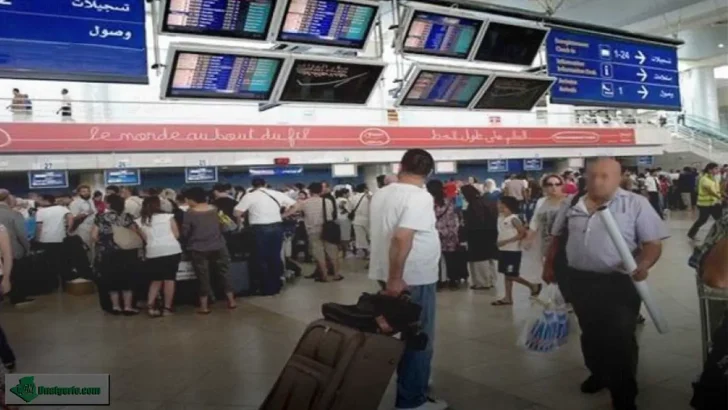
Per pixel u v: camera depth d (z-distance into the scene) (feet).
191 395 11.43
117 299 19.76
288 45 13.69
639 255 9.36
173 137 43.55
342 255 32.89
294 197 37.35
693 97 83.97
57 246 25.29
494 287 21.81
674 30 61.41
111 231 19.71
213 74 13.42
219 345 15.11
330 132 50.49
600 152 66.08
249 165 47.29
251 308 19.74
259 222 21.86
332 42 14.08
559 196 15.08
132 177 46.93
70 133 39.78
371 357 7.77
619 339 9.26
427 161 9.63
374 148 52.70
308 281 25.12
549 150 62.59
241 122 47.37
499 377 11.73
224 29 12.69
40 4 11.37
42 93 45.09
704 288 6.51
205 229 19.20
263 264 21.98
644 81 21.56
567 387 11.04
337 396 7.54
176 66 12.88
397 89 16.63
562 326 13.11
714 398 7.45
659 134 71.26
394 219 9.47
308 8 13.39
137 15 12.37
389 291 8.93
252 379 12.25
